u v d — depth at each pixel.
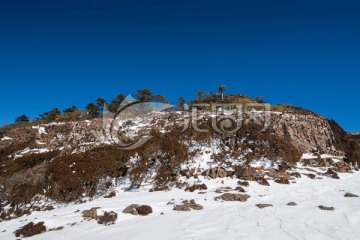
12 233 10.95
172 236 8.04
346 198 11.60
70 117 32.47
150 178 17.36
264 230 8.00
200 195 13.75
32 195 15.95
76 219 11.31
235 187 14.96
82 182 16.00
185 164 18.45
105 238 8.53
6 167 19.78
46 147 26.22
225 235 7.77
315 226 8.03
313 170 18.70
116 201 13.91
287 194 13.26
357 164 21.08
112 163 17.28
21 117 41.00
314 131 25.08
